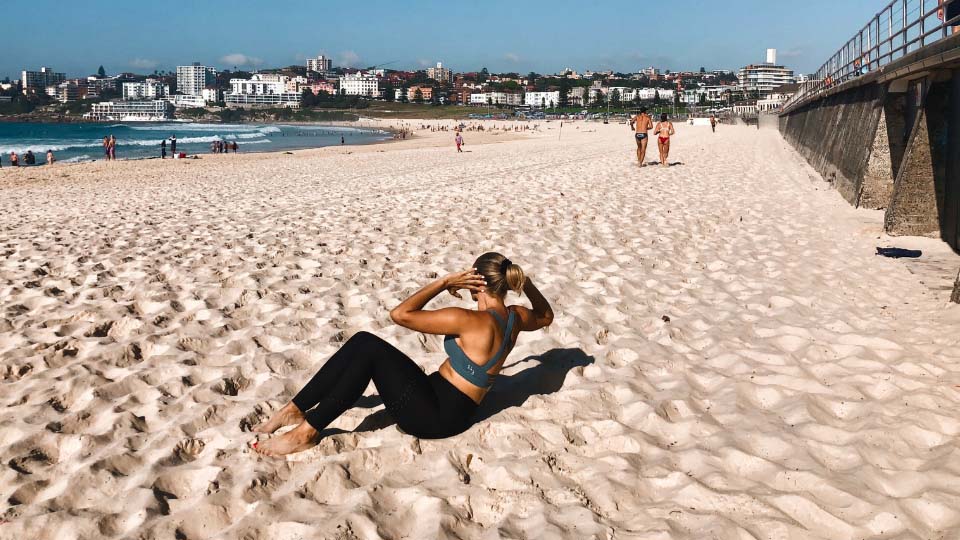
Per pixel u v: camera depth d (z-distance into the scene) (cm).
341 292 698
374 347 362
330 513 307
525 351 516
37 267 816
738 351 516
